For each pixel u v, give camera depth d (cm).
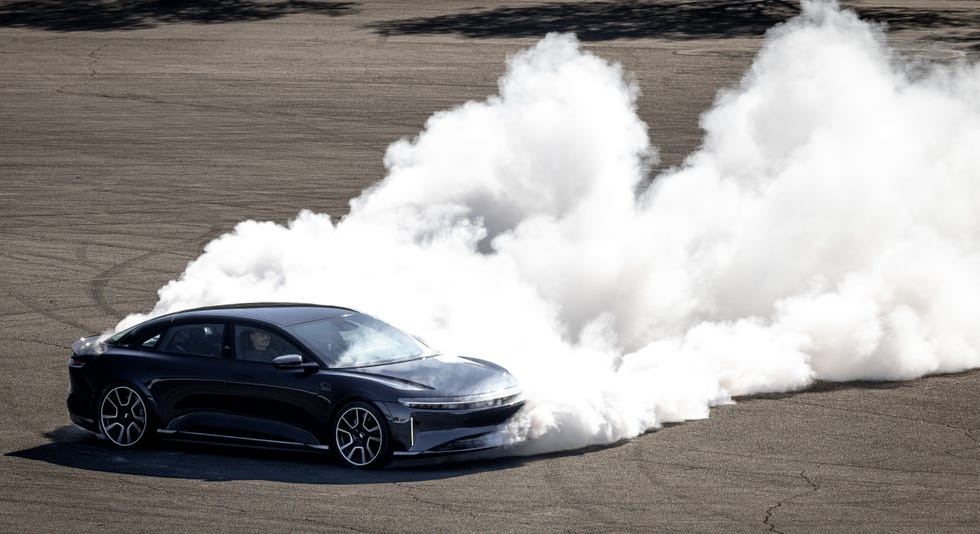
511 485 3341
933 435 4025
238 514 3020
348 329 3800
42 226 8044
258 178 9769
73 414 3928
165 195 9112
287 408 3597
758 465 3603
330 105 13388
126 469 3525
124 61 16638
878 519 3012
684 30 18288
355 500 3161
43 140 11581
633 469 3541
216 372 3694
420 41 17862
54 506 3097
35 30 19462
